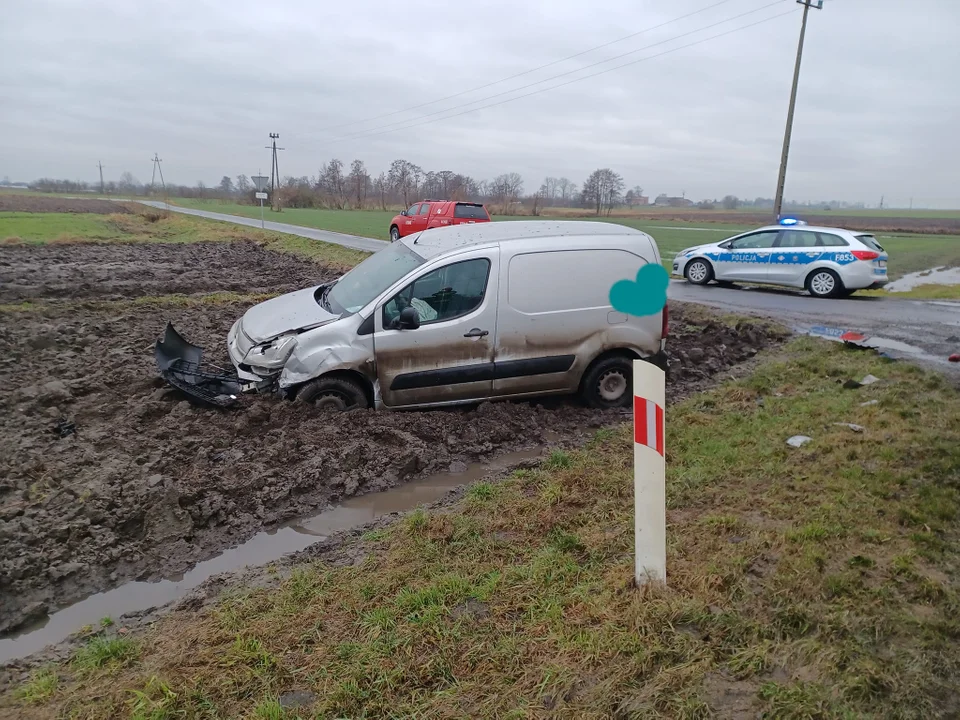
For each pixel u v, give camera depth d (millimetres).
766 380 7645
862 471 4859
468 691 2906
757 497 4594
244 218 51844
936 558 3693
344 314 6418
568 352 6840
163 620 3650
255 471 5367
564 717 2729
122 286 15609
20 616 3793
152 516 4684
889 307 13633
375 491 5383
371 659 3098
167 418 6371
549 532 4344
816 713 2662
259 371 6387
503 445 6215
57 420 6461
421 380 6457
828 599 3398
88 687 3096
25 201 72000
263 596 3746
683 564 3783
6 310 11664
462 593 3629
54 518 4582
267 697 2904
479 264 6504
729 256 17016
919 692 2756
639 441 3369
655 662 3012
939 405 6297
